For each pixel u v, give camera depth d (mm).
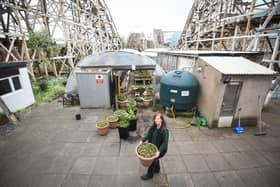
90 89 6754
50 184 3066
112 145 4320
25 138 4676
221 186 3008
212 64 5012
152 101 7332
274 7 7070
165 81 5895
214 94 4824
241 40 12008
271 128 5203
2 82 5848
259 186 3016
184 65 8961
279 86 7961
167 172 3338
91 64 6672
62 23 12664
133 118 4961
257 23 10062
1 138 4668
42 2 11289
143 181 3107
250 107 5031
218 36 14328
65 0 13703
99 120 5891
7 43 9656
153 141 2875
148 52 20906
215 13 13648
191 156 3852
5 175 3285
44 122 5719
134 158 3791
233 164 3588
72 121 5805
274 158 3785
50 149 4152
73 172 3359
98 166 3531
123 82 10750
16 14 8766
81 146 4281
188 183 3068
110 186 3006
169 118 5996
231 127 5258
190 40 20438
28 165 3576
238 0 11773
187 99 5676
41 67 12359
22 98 6699
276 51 7098
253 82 4676
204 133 4922
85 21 17391
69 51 13305
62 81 10766
